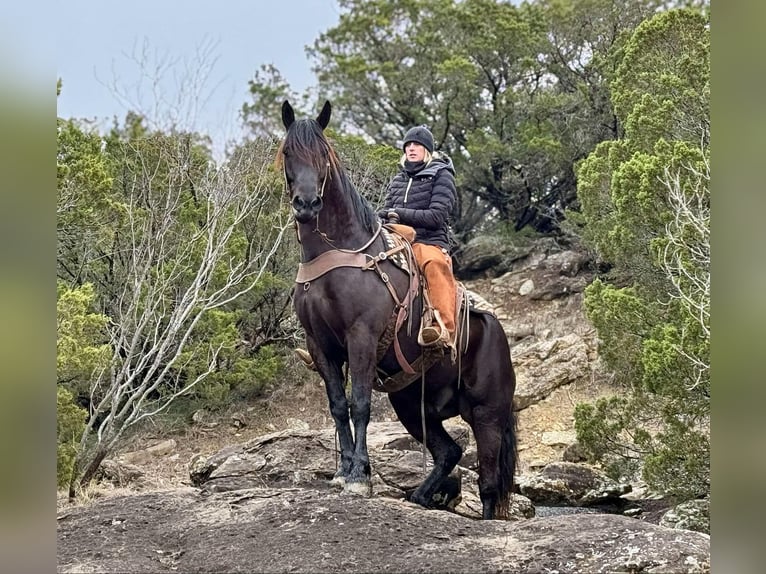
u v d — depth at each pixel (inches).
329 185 179.0
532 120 769.6
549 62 807.7
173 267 402.6
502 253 721.0
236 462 256.8
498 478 214.8
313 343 186.1
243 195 446.0
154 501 185.2
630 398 368.8
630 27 766.5
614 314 360.5
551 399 518.0
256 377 528.4
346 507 164.4
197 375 484.1
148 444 486.6
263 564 143.6
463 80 747.4
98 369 324.5
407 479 241.0
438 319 190.9
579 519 159.0
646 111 411.8
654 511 342.3
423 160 209.3
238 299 541.0
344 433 186.1
